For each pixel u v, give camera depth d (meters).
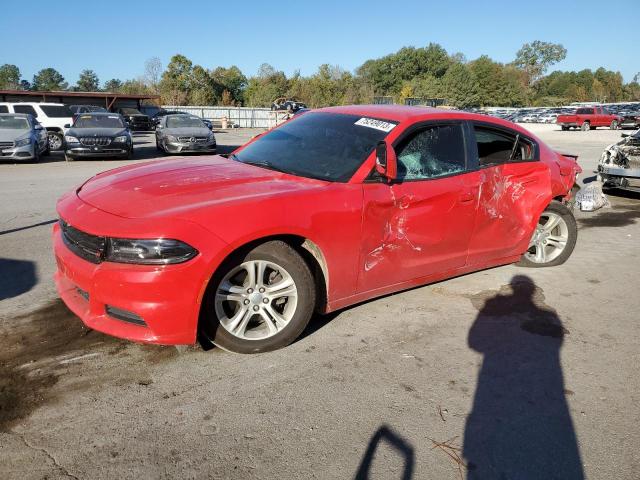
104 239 2.73
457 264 4.08
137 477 2.15
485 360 3.26
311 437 2.45
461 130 4.07
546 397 2.89
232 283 3.07
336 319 3.72
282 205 3.01
